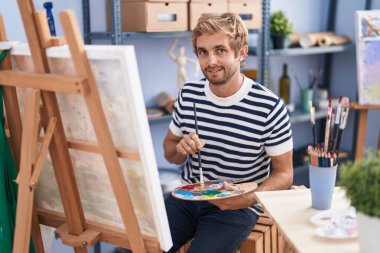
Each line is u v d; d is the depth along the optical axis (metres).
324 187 1.16
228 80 1.51
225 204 1.49
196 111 1.62
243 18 2.42
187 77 2.67
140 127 1.06
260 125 1.54
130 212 1.15
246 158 1.58
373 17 2.76
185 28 2.21
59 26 2.19
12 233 1.36
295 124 3.23
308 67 3.28
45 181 1.38
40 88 1.13
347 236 1.02
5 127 1.48
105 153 1.10
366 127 3.01
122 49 1.00
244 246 1.62
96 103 1.06
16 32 2.06
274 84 3.11
